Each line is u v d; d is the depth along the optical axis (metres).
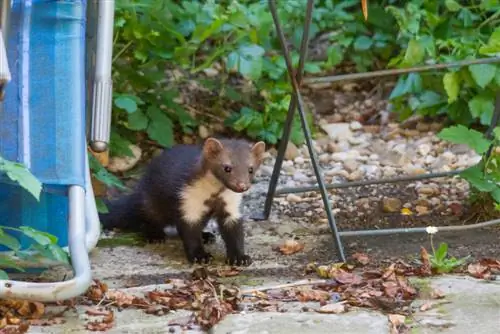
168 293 8.74
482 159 10.80
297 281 9.25
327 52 14.47
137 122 12.36
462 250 10.13
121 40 12.77
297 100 10.05
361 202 11.73
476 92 13.02
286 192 11.16
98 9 8.99
